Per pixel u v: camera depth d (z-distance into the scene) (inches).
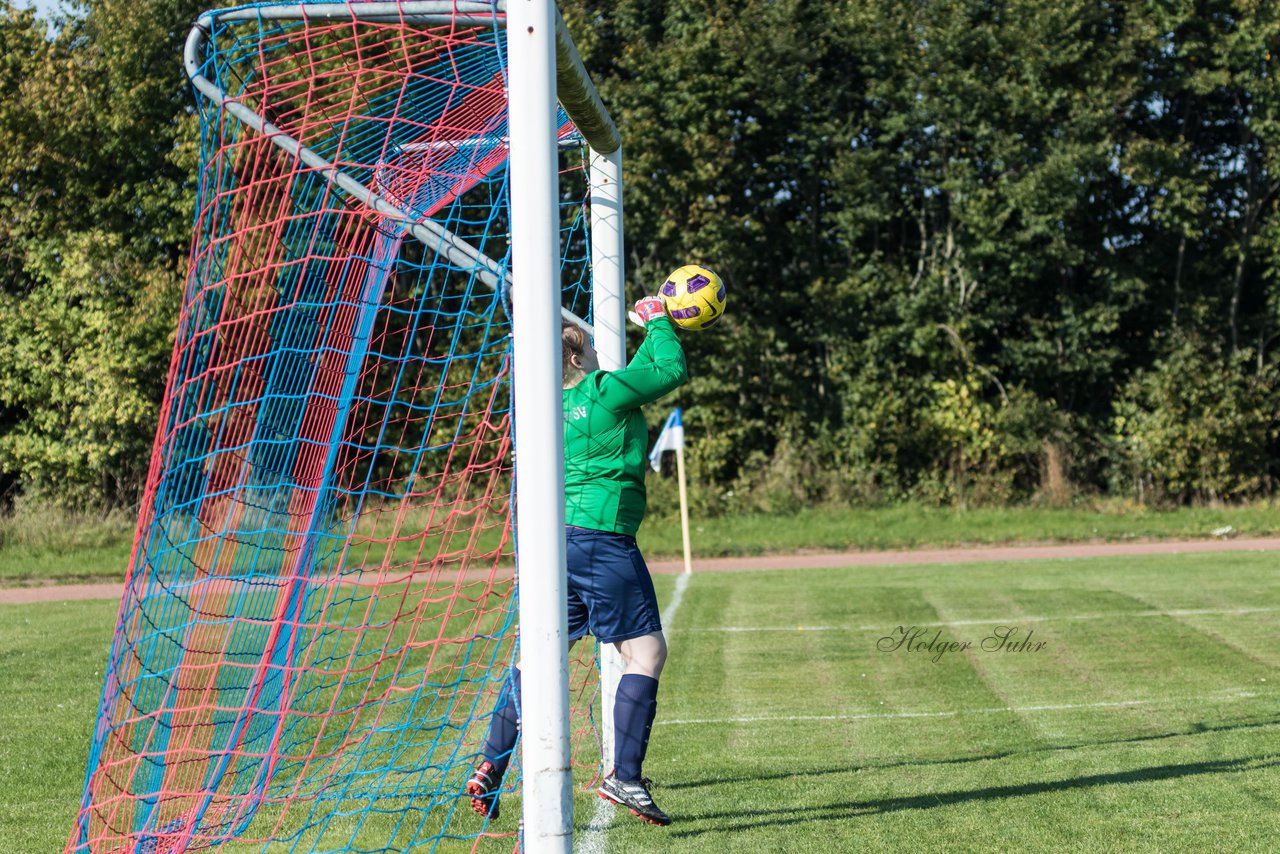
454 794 195.3
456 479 242.4
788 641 358.3
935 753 224.1
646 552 708.0
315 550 208.2
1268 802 184.7
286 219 167.5
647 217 912.3
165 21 751.7
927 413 895.7
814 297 919.0
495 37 150.6
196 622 183.5
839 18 924.6
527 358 111.1
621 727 157.8
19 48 830.5
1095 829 172.4
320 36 175.8
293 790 194.5
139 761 175.0
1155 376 884.6
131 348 767.1
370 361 478.0
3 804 195.3
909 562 628.7
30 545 708.7
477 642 344.2
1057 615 391.9
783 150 958.4
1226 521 771.4
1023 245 900.0
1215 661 311.7
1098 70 891.4
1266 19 882.1
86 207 824.3
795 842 168.7
